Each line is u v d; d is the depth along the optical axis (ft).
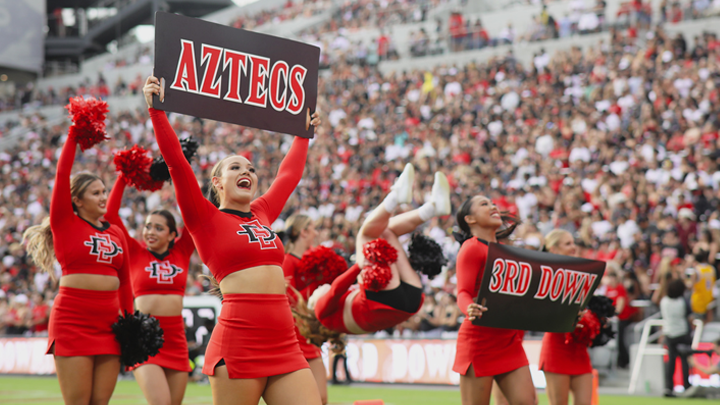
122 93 133.59
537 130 75.31
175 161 15.19
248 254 15.17
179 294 23.75
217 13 158.40
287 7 149.48
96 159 107.65
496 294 19.22
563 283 20.29
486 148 76.02
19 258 78.18
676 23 93.97
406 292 21.56
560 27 102.47
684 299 39.83
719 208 54.65
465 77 96.63
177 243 24.45
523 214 61.57
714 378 38.75
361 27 128.77
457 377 44.32
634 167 62.39
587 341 22.38
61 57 162.71
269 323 15.02
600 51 89.51
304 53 18.10
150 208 84.12
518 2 115.65
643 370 41.39
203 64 16.51
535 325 19.89
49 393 44.09
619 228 54.34
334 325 22.71
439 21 114.52
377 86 104.73
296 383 14.94
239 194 15.74
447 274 52.80
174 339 23.30
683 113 71.41
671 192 57.72
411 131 86.53
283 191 17.31
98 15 160.35
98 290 19.97
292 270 25.00
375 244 20.89
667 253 47.65
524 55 103.30
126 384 50.98
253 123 17.21
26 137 125.90
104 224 20.93
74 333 19.43
